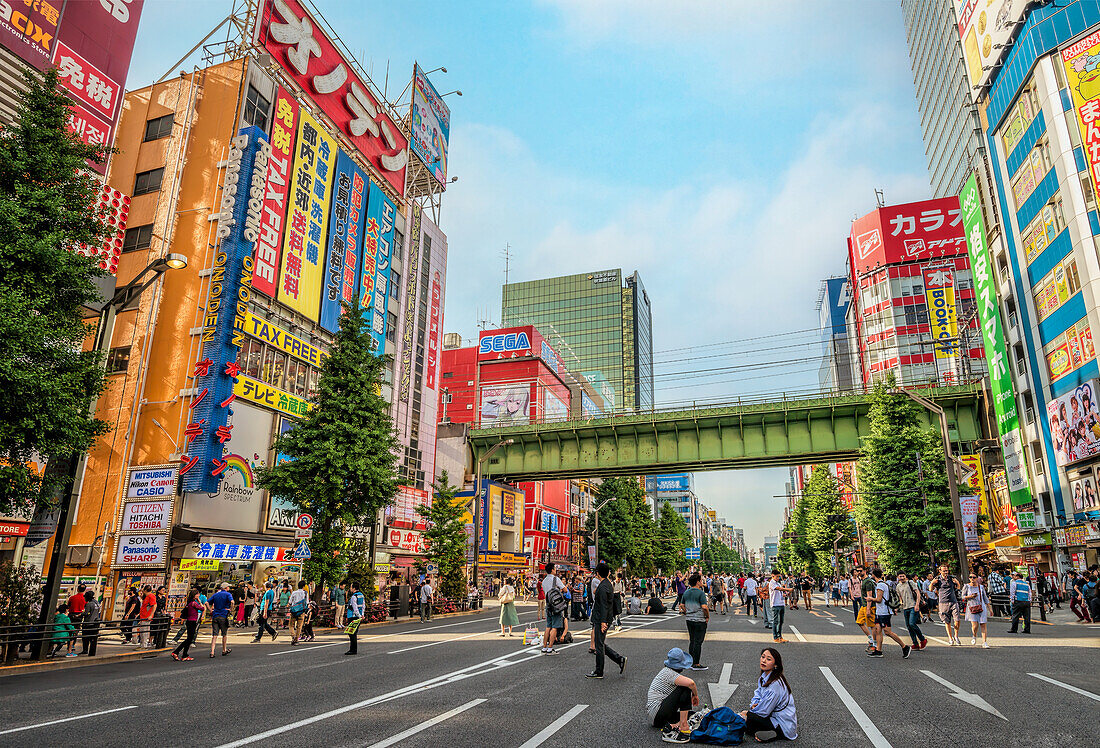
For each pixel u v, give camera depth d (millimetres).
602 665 9812
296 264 33125
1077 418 28281
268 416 30234
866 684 9242
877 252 71125
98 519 26672
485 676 10102
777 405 40281
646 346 152500
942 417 27094
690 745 5914
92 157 14484
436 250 51344
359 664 12055
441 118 55500
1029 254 32719
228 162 30016
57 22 24078
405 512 42500
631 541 65062
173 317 28828
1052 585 28391
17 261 12055
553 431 46281
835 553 60781
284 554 29062
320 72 38812
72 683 10086
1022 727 6594
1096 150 28734
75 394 12734
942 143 73312
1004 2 34938
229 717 7133
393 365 43438
